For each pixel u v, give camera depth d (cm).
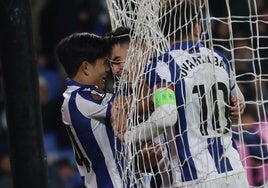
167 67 1040
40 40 2569
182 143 1030
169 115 1012
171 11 1059
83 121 1098
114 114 1069
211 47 983
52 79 2480
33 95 920
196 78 1035
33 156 921
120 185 1100
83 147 1112
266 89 2097
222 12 2211
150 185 1081
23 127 919
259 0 2252
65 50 1130
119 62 1120
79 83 1127
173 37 1062
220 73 1045
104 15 2556
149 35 1075
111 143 1102
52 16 2553
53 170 2042
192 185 1025
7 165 2028
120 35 1125
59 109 2331
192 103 1030
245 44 2138
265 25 2180
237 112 1061
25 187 921
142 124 1039
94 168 1112
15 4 909
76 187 2122
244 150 1045
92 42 1131
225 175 1022
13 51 911
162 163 1061
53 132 2314
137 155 1063
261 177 1415
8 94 917
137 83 1052
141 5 1077
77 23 2541
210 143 1025
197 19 1052
